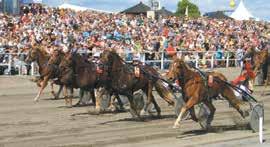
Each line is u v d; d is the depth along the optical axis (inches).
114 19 1459.2
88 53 999.6
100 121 583.5
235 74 1198.9
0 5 1373.0
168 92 602.2
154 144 461.1
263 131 545.3
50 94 841.5
